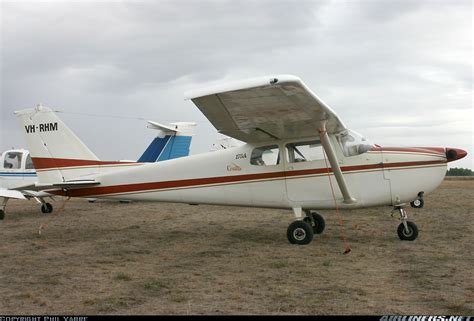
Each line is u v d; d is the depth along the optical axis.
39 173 9.84
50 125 9.84
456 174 66.94
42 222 11.20
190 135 16.42
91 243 7.77
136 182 8.67
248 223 10.41
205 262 6.00
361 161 7.54
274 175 7.81
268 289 4.58
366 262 5.82
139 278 5.15
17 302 4.23
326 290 4.52
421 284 4.69
